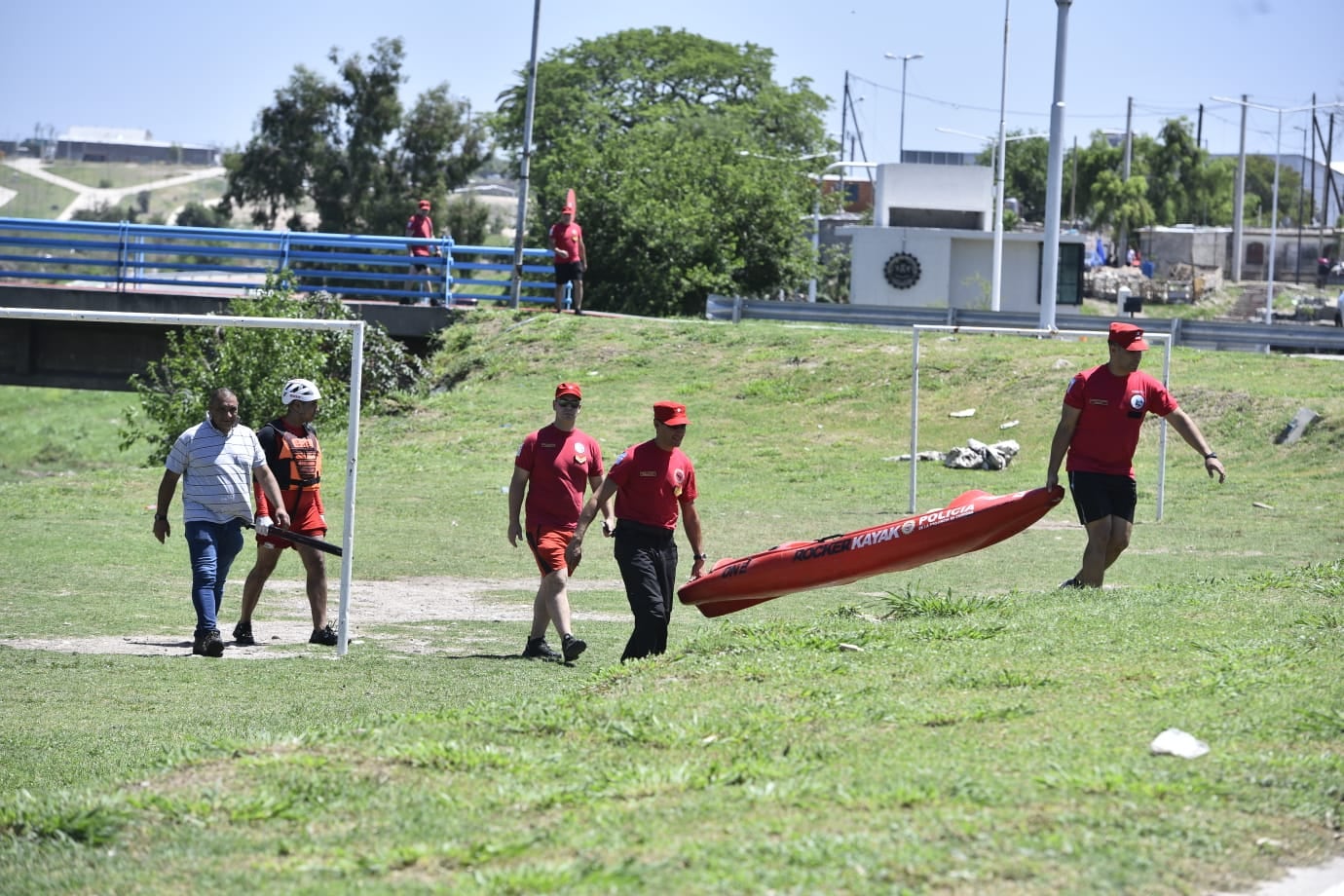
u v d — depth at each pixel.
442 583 23.56
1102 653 11.75
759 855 7.12
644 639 14.88
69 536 28.06
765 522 31.09
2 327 51.03
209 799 8.73
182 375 44.03
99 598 20.80
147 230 51.91
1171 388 42.00
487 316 54.81
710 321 54.47
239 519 16.86
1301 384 41.94
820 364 48.00
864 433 42.34
